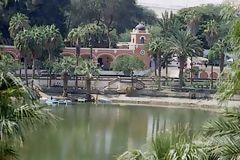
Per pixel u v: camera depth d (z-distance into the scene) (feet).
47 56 364.38
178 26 437.17
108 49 426.92
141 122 249.55
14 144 45.06
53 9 481.46
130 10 557.74
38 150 156.46
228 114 49.16
